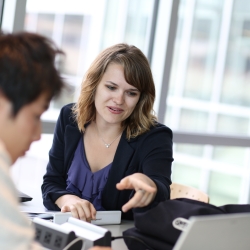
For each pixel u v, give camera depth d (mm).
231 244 1866
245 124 5832
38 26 4414
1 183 1383
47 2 4438
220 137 5531
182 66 5316
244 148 5953
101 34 4836
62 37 4582
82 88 3184
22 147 1504
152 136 3117
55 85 1526
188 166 5594
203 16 5352
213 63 5512
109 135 3189
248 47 5707
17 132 1469
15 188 1446
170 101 5305
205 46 5426
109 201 3084
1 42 1501
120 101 2982
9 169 1424
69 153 3215
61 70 1623
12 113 1448
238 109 5758
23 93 1441
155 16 5125
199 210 2184
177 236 2119
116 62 3008
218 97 5613
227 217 1765
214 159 5766
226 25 5516
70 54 4641
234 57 5641
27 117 1478
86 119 3223
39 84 1468
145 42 5145
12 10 4145
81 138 3242
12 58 1458
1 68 1445
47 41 1578
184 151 5539
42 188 3203
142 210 2486
